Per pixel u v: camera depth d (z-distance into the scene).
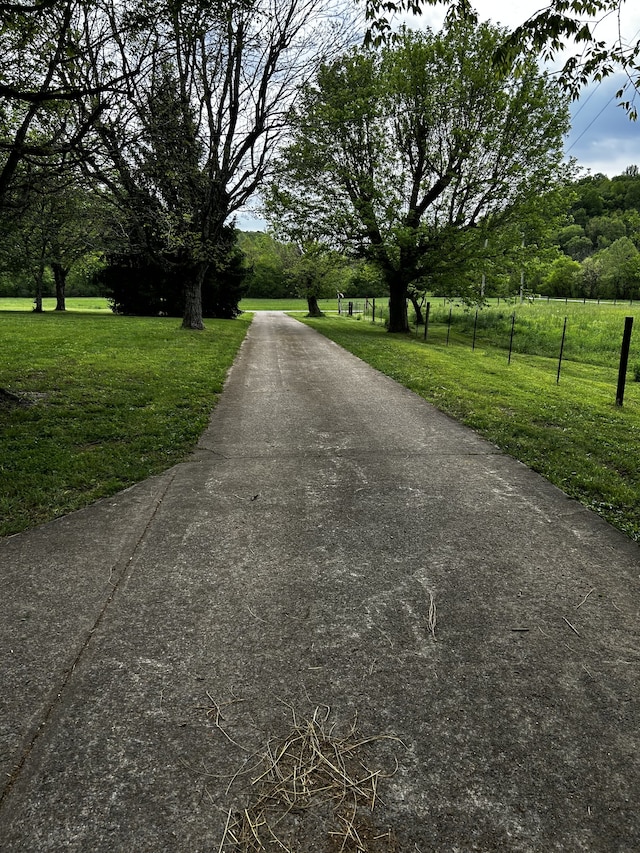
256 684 2.25
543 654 2.44
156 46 6.69
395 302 23.77
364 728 2.02
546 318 26.36
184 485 4.61
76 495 4.32
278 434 6.31
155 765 1.86
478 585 3.02
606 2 4.55
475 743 1.95
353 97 19.47
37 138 7.91
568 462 5.21
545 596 2.91
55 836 1.61
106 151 6.93
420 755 1.90
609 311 29.45
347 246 22.08
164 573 3.15
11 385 8.51
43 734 1.98
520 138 19.30
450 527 3.78
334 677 2.29
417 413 7.46
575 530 3.73
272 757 1.89
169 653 2.44
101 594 2.92
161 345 14.63
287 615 2.74
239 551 3.42
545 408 7.89
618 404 8.73
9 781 1.79
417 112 19.48
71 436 5.93
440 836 1.61
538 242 20.77
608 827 1.63
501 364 13.70
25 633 2.58
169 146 7.93
